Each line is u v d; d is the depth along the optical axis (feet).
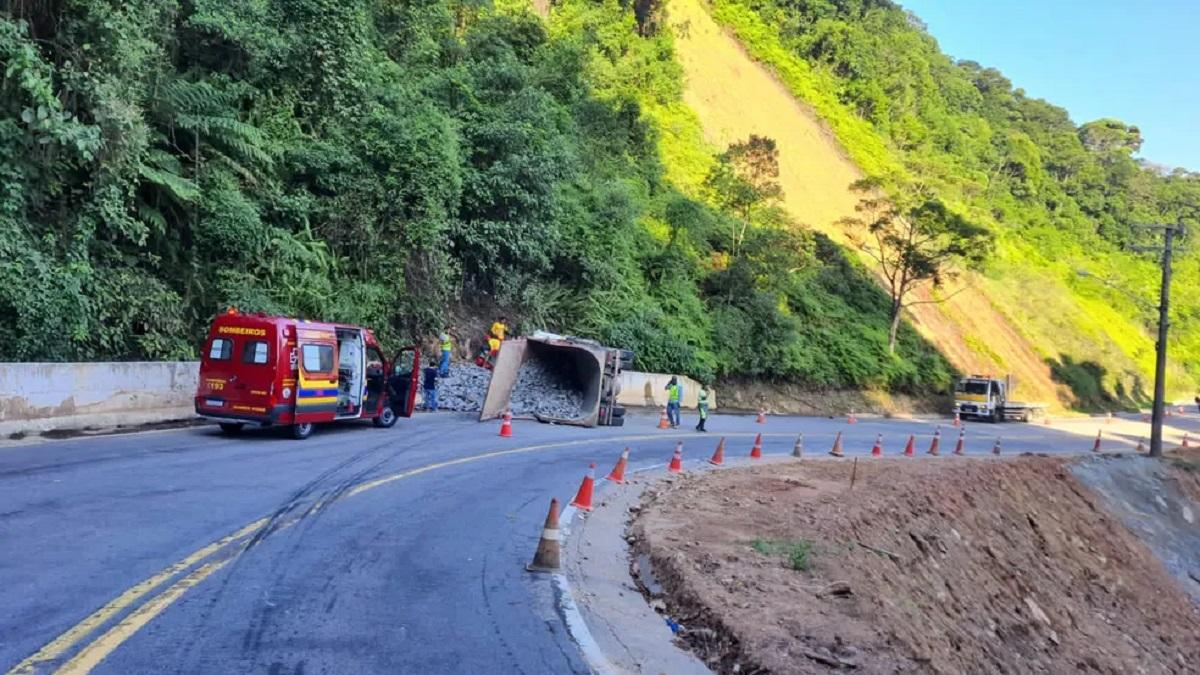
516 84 101.86
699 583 25.94
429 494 36.45
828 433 99.40
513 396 75.20
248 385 47.75
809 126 230.89
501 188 90.74
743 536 34.99
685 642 21.45
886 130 266.36
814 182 208.85
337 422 59.62
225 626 17.94
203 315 61.31
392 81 86.84
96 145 47.85
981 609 48.60
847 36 275.80
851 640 22.24
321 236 74.23
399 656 17.13
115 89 50.24
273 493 32.99
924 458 83.92
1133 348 270.46
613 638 20.44
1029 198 317.63
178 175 58.03
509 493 38.96
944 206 160.25
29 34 48.37
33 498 28.63
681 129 172.96
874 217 193.67
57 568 21.06
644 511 39.45
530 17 130.93
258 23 70.69
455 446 52.80
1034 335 230.27
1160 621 71.56
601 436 68.49
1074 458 100.63
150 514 27.73
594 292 107.76
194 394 54.54
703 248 138.51
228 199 61.11
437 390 76.89
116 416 48.21
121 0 51.72
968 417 156.97
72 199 51.60
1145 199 369.30
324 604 20.13
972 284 227.20
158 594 19.65
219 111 62.75
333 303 70.44
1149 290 308.19
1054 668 47.83
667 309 119.75
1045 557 69.97
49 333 46.73
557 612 21.66
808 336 146.82
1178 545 93.50
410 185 78.23
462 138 90.33
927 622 35.09
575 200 108.47
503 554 27.25
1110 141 418.10
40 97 45.68
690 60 207.31
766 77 238.27
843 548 36.11
